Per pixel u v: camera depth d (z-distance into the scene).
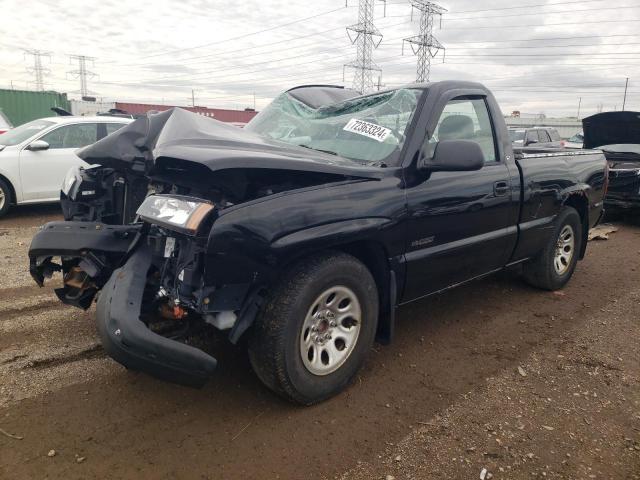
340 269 2.94
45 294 4.76
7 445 2.62
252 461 2.56
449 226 3.61
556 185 4.76
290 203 2.76
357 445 2.71
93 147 3.71
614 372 3.56
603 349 3.93
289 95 5.82
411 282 3.46
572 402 3.17
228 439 2.72
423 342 4.00
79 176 3.84
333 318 3.04
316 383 2.97
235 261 2.60
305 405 3.03
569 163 5.08
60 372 3.36
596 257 6.89
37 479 2.38
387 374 3.47
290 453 2.63
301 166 2.85
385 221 3.11
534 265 5.09
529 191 4.37
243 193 2.85
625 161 9.26
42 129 8.77
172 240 2.87
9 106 19.92
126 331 2.45
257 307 2.79
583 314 4.67
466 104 3.95
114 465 2.50
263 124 5.06
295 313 2.77
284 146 3.45
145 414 2.92
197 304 2.65
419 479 2.47
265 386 3.25
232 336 2.71
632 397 3.24
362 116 3.89
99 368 3.43
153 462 2.53
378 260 3.27
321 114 4.35
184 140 3.13
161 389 3.19
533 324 4.41
